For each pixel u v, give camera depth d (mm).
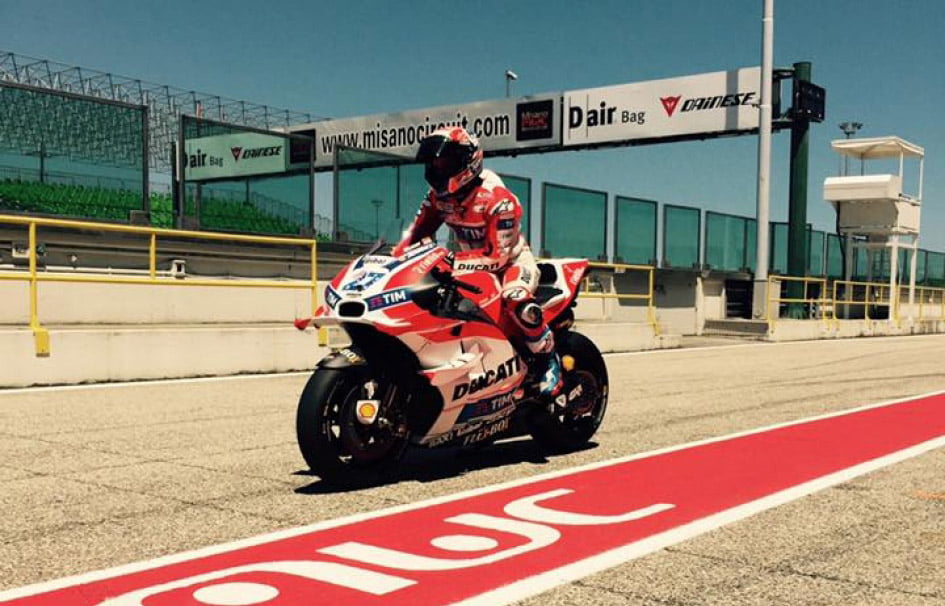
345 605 2764
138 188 14820
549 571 3117
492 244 4910
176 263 15156
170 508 4066
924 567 3221
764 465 5125
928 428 6613
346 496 4320
